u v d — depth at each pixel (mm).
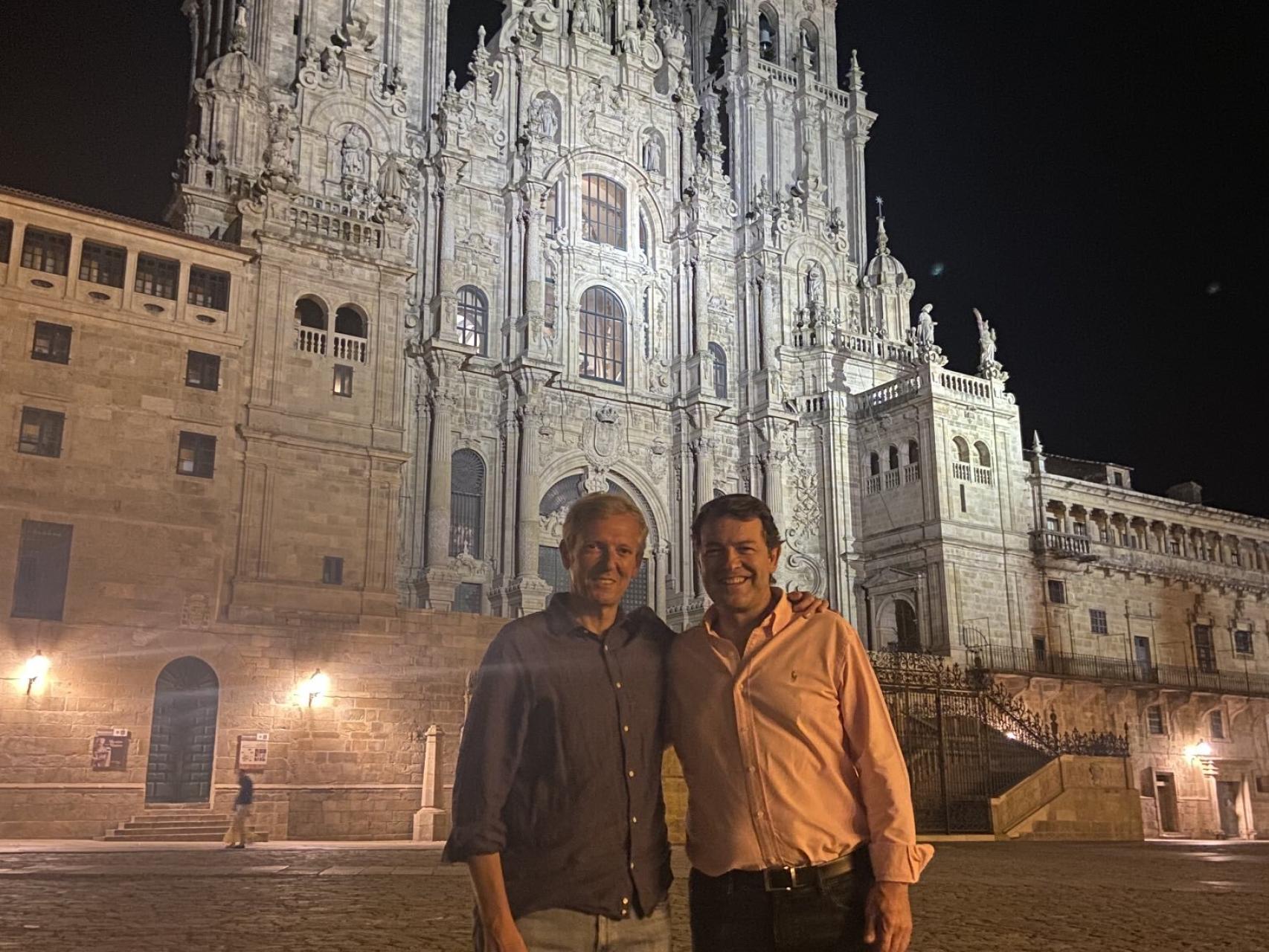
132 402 39281
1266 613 72125
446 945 12781
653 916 5410
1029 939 13945
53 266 38938
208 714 38875
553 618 5633
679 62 65750
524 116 59188
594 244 60188
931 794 40469
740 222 65688
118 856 27344
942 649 55750
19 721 35031
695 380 60719
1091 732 51812
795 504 61562
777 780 5551
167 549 38812
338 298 44938
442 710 42500
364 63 54688
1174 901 18547
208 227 48438
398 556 50750
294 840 37562
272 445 42219
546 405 56531
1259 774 65500
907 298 69188
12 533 36188
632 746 5480
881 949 5242
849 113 71312
